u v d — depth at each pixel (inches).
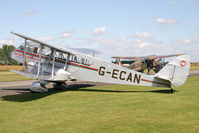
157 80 425.1
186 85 531.8
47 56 476.1
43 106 294.5
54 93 416.8
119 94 398.6
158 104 297.4
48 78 408.2
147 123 208.5
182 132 181.8
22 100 341.4
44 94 404.2
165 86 421.7
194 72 1165.7
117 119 223.9
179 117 228.7
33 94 406.0
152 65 896.3
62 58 473.4
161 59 908.6
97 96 375.6
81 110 267.3
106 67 450.9
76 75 470.0
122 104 300.7
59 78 437.1
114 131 185.9
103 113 250.4
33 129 196.2
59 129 194.5
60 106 292.8
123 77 443.5
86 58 461.4
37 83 436.5
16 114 251.9
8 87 537.0
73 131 188.1
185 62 403.5
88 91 446.3
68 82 666.8
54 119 228.2
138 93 409.7
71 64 469.1
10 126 206.5
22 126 205.8
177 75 408.2
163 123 207.9
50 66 472.4
